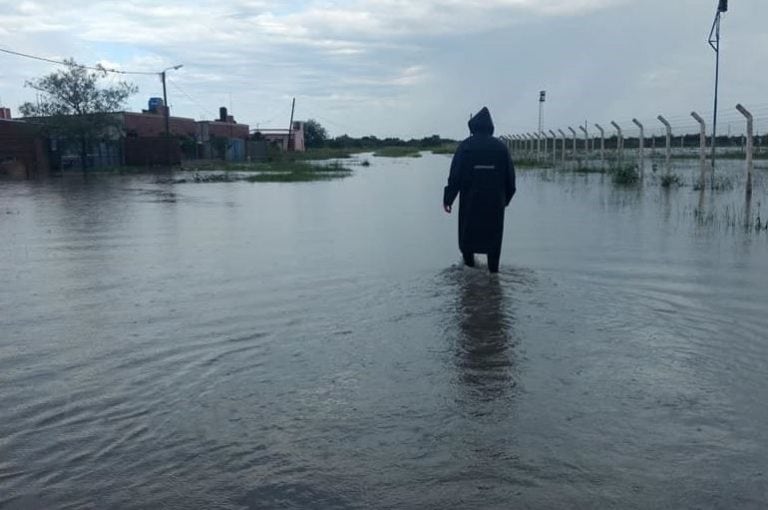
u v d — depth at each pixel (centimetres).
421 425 420
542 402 450
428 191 2392
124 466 381
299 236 1228
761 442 394
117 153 4578
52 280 862
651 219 1377
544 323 620
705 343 562
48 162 4012
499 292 737
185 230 1338
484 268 879
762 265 876
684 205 1625
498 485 351
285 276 859
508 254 980
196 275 879
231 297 752
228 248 1098
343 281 818
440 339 581
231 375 511
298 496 346
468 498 340
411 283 794
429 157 7638
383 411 441
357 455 385
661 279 798
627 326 610
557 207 1652
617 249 1009
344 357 544
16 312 705
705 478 355
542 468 367
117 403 466
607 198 1881
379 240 1161
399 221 1460
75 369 532
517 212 1547
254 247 1104
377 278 829
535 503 334
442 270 870
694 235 1141
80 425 433
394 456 383
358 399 461
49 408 460
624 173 2412
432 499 340
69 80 4038
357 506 335
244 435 414
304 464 377
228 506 339
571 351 546
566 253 981
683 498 337
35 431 426
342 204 1892
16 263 987
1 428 431
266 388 484
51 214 1672
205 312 689
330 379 498
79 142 4147
